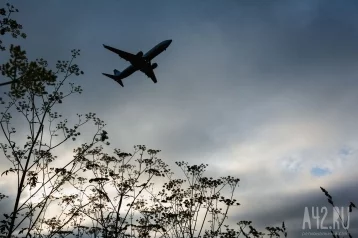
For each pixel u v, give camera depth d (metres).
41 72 11.48
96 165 21.19
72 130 15.91
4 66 10.96
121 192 21.61
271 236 17.92
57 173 15.62
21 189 13.62
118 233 20.59
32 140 14.72
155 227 21.30
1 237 12.84
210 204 22.69
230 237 19.22
